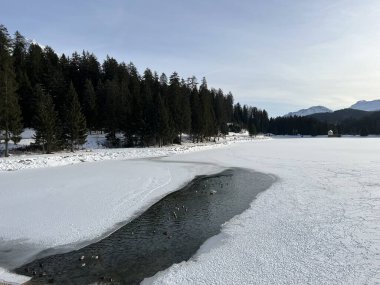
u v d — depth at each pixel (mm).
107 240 12750
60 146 51594
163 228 14070
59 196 19188
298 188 21594
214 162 39281
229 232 13227
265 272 9477
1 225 14305
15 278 9742
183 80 99375
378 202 17312
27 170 29859
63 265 10617
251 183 24500
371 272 9336
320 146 75375
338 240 11852
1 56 47562
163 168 32562
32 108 57406
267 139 139625
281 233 12789
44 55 85562
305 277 9109
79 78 84562
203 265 10133
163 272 9867
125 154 47531
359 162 37000
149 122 66688
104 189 21250
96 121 70375
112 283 9328
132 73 96312
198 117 83938
